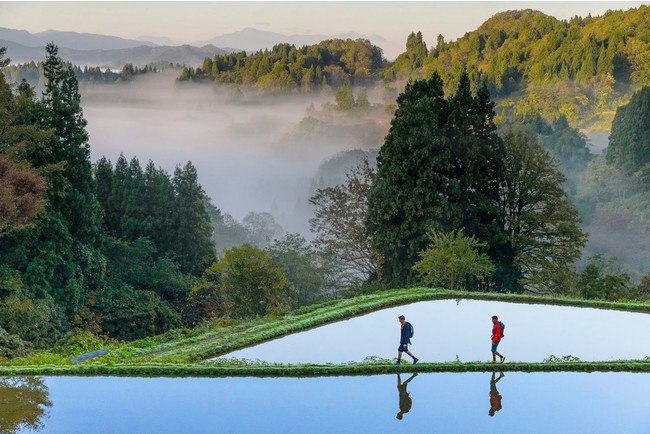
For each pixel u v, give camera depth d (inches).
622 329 1197.7
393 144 2043.6
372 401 791.1
